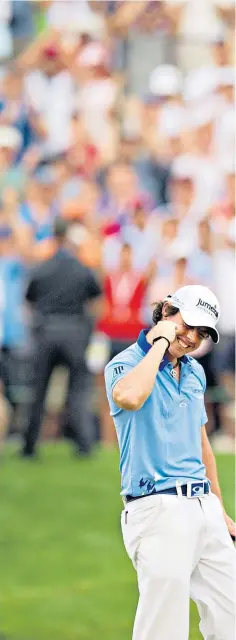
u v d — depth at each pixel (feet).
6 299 128.88
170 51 155.94
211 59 152.66
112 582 89.61
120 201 136.05
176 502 52.95
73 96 151.74
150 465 53.47
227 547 54.03
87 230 131.54
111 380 53.88
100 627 78.64
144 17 155.94
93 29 154.92
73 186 138.51
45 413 133.69
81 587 88.12
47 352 123.24
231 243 127.75
